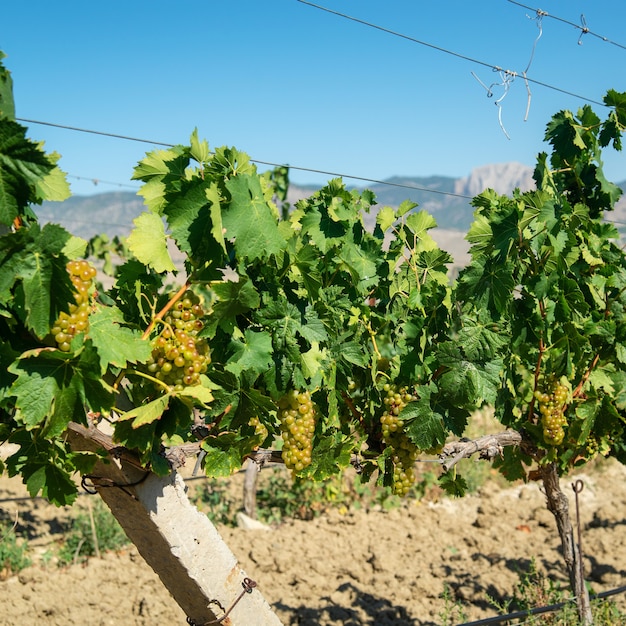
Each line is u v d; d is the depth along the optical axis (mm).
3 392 1106
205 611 1464
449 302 1755
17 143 991
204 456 1454
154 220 1294
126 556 3275
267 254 1328
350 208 1725
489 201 2025
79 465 1245
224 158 1358
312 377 1502
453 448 1807
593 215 2289
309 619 2748
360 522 3789
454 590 2998
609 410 2041
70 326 1093
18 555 3113
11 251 1017
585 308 1913
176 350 1229
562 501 2211
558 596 2596
